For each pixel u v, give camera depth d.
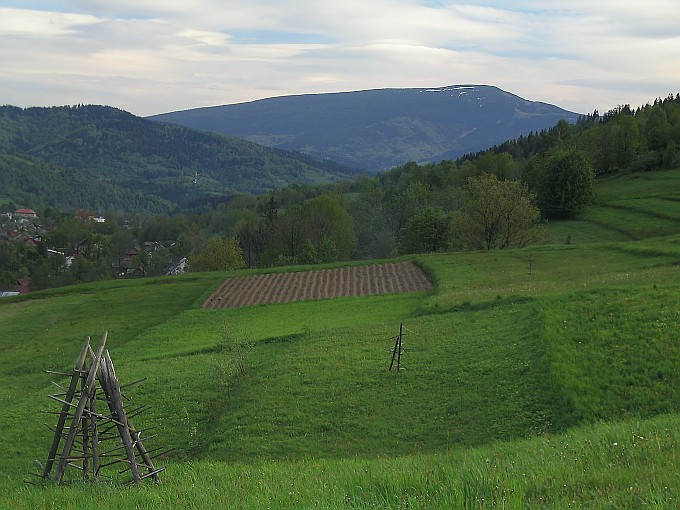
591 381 27.86
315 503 12.21
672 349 29.70
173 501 14.33
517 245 93.38
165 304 66.12
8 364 51.06
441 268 68.19
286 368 37.09
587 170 121.69
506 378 30.67
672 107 187.12
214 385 36.59
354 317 52.06
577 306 38.50
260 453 26.58
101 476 19.61
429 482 13.02
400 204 138.75
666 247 64.62
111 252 199.88
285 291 66.56
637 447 14.32
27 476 25.91
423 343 38.69
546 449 16.59
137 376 39.50
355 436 27.45
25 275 177.62
